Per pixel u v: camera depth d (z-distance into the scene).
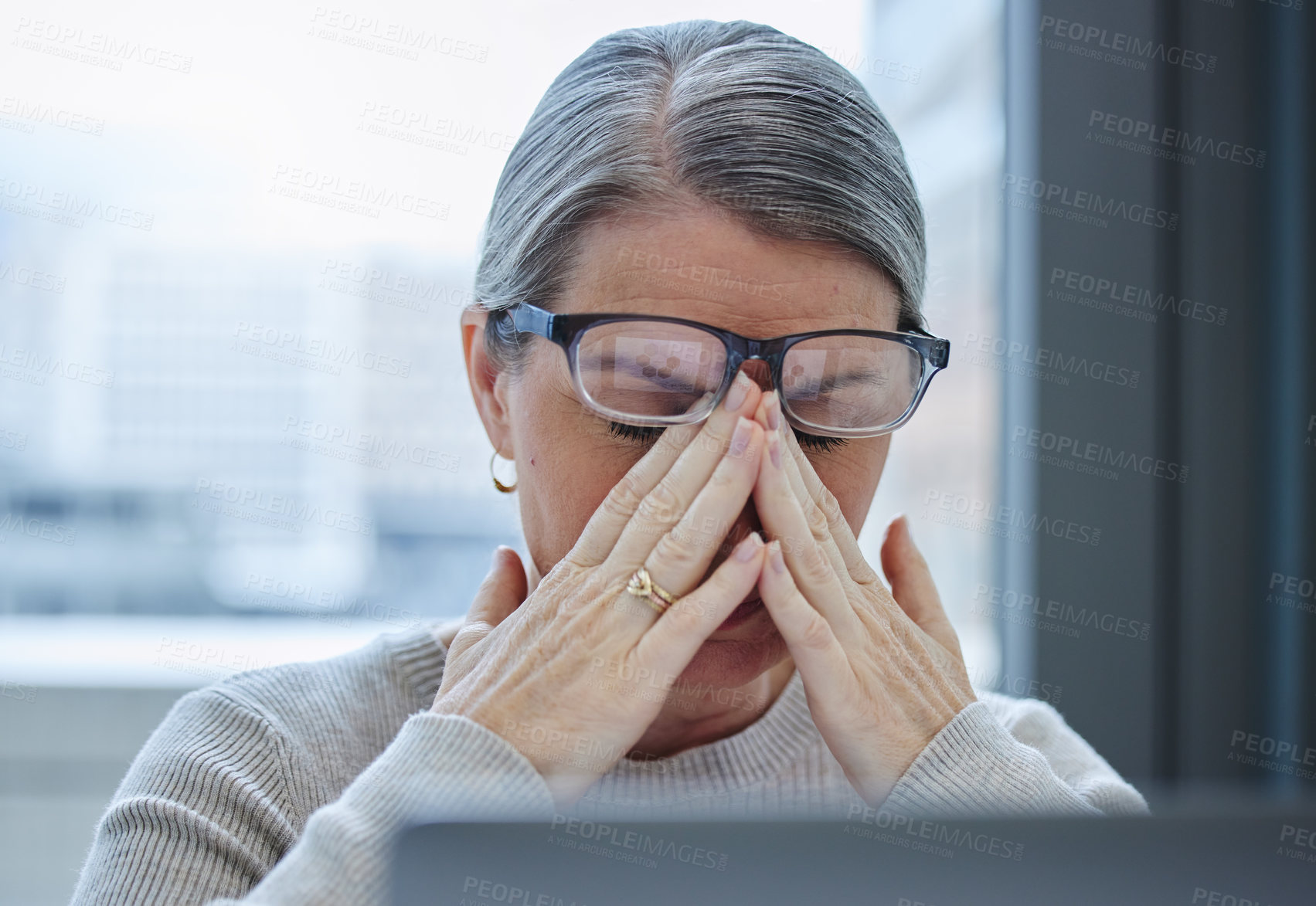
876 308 0.80
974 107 1.79
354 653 0.98
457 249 1.77
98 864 0.78
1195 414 1.63
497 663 0.77
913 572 0.99
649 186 0.73
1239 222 1.62
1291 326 1.56
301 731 0.88
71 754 1.78
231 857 0.78
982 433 1.75
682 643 0.74
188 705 0.89
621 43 0.82
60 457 1.81
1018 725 1.06
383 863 0.64
